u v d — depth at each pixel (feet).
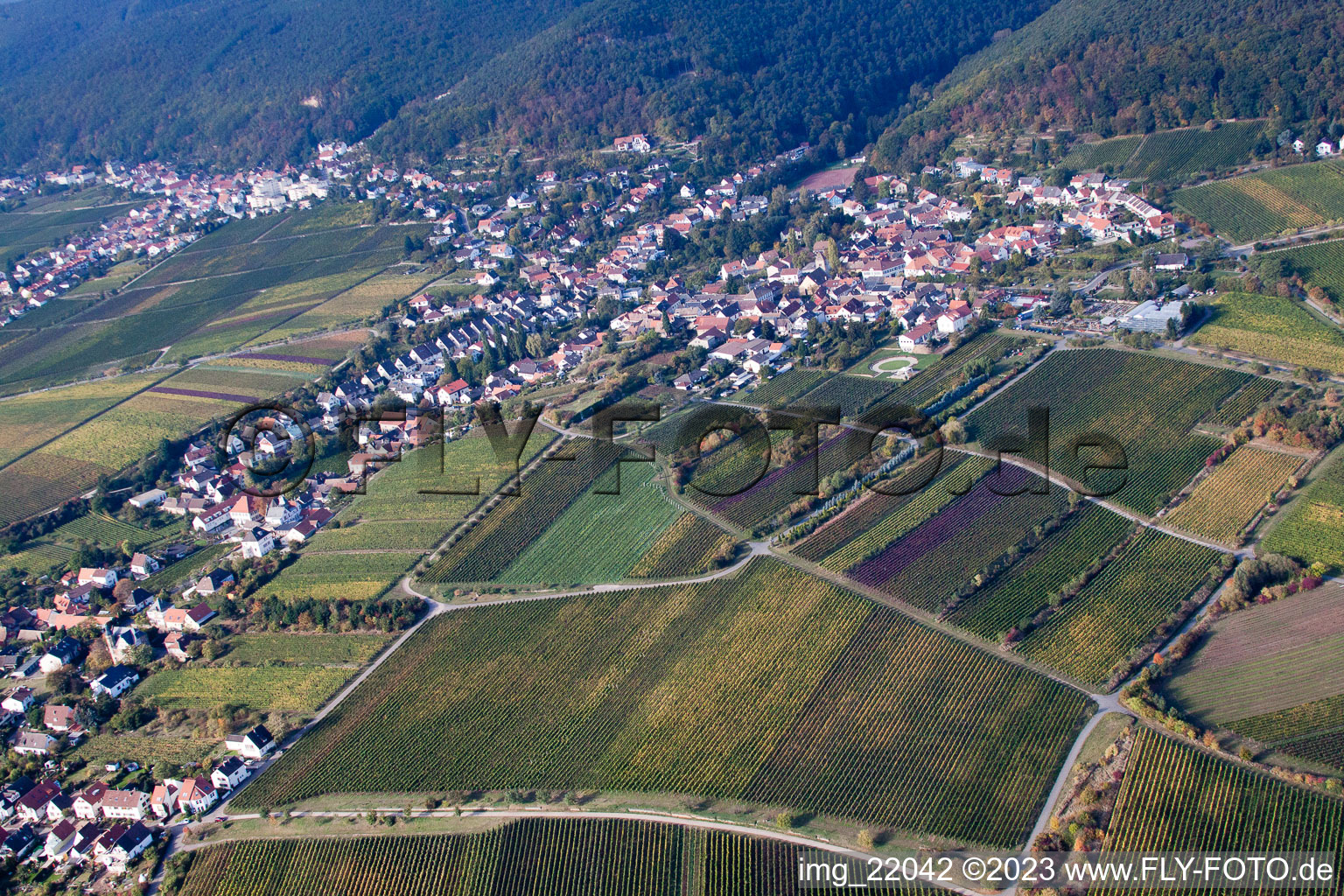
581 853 554.87
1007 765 569.23
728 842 547.90
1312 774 529.45
